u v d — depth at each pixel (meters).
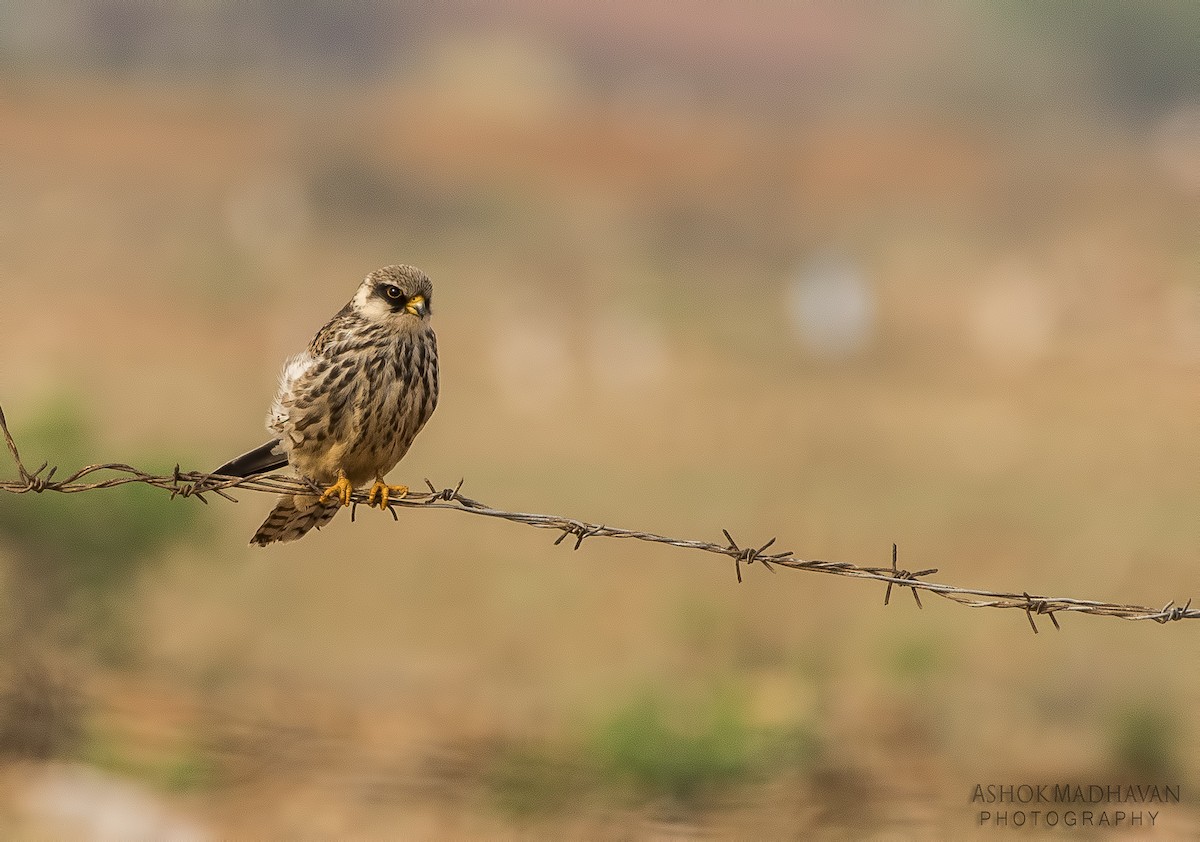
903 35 70.25
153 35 60.28
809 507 19.88
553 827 9.65
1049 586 16.42
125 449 11.85
